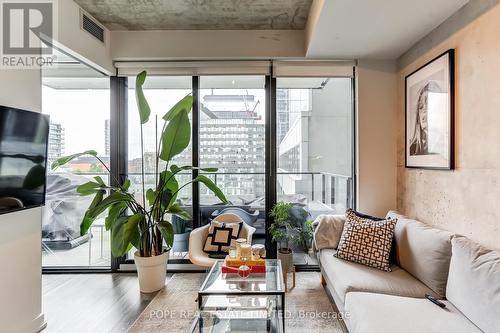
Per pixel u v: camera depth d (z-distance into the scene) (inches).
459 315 62.3
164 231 103.5
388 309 64.6
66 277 124.5
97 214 100.7
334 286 86.9
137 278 123.0
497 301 53.7
